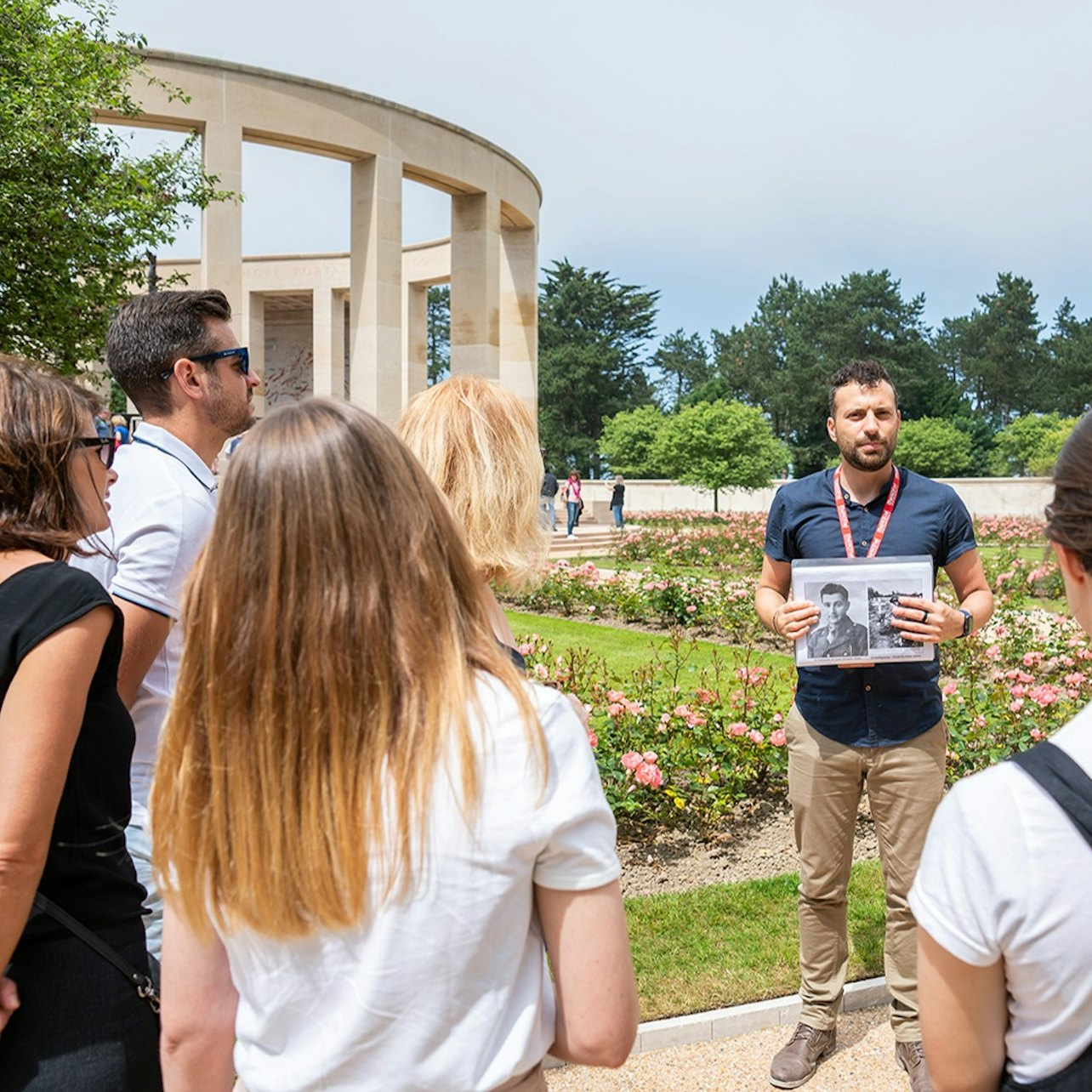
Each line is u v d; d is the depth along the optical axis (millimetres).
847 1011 3459
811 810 3113
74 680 1546
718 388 71250
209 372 2645
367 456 1201
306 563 1153
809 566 3012
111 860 1707
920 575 2984
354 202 21953
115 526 2336
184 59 18922
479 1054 1127
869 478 3156
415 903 1110
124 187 11500
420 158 22375
